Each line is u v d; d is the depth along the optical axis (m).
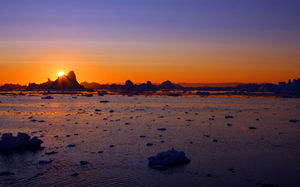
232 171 25.17
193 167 26.05
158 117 60.84
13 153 29.88
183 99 144.50
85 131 42.34
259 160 28.31
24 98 148.12
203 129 45.03
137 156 29.02
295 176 24.23
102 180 22.88
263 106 97.19
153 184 22.19
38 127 46.12
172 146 33.19
